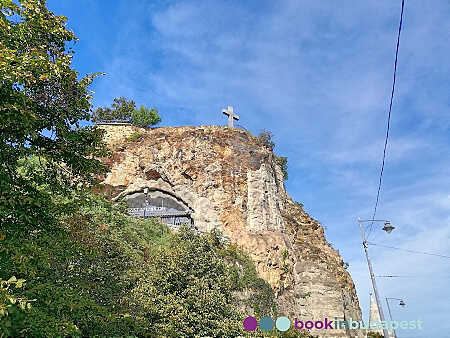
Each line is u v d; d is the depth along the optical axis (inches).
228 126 1414.9
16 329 302.0
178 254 683.4
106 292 482.3
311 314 1063.6
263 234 1145.4
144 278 635.5
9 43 331.0
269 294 965.2
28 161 567.2
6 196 310.2
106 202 679.1
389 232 690.2
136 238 831.7
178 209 1153.4
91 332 428.8
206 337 590.9
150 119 1485.0
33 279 362.3
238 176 1234.6
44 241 338.6
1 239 305.1
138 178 1190.3
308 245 1314.0
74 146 368.5
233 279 917.8
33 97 342.0
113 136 1299.2
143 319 514.6
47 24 364.5
